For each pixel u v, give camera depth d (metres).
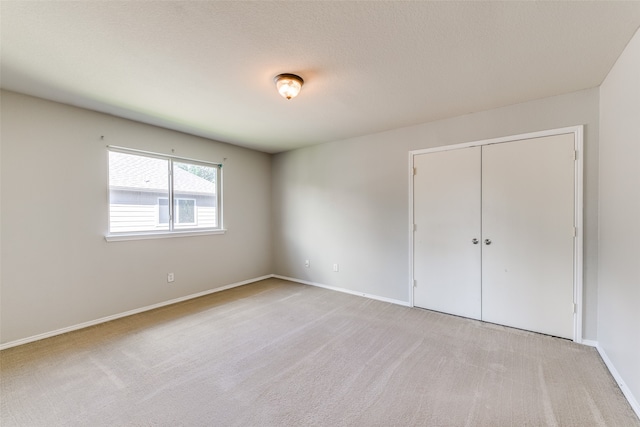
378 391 1.83
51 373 2.05
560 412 1.63
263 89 2.44
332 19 1.56
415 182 3.44
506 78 2.26
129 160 3.28
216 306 3.51
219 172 4.28
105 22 1.56
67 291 2.78
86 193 2.90
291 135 3.91
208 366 2.14
